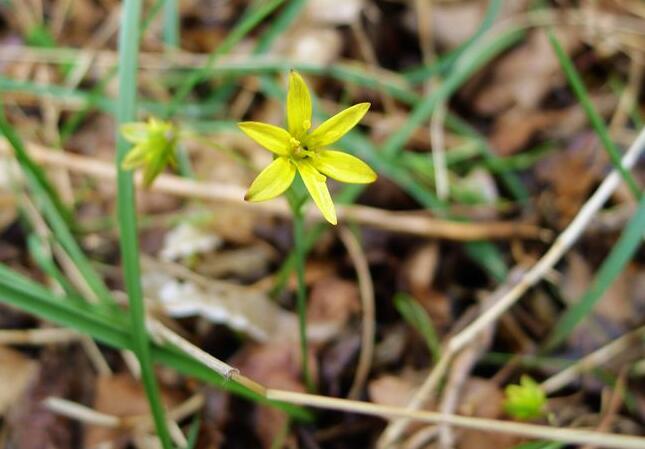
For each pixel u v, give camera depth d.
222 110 0.31
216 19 0.33
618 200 0.29
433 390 0.26
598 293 0.25
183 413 0.25
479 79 0.32
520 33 0.32
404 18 0.33
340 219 0.28
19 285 0.22
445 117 0.30
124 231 0.23
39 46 0.31
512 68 0.32
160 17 0.33
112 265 0.28
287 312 0.27
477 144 0.30
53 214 0.26
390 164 0.28
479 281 0.28
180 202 0.29
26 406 0.25
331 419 0.25
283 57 0.32
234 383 0.23
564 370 0.26
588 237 0.28
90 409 0.25
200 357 0.22
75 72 0.31
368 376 0.26
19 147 0.25
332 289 0.27
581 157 0.30
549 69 0.32
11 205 0.28
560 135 0.30
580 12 0.33
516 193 0.29
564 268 0.28
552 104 0.31
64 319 0.23
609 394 0.26
